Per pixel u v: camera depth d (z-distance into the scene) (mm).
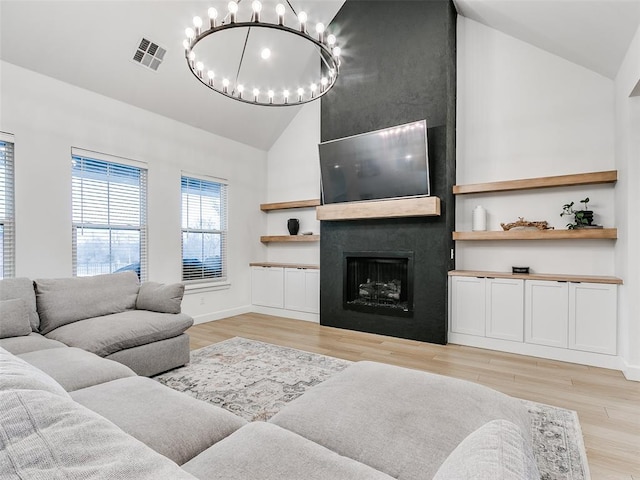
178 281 4586
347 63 4551
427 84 3967
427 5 3980
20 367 957
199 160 4879
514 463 552
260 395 2564
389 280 4363
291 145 5730
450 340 3902
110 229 3936
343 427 1275
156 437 1212
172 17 3590
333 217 4438
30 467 529
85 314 3008
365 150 4176
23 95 3234
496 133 4031
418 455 1114
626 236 2943
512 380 2863
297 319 5109
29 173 3271
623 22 2580
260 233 5875
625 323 2963
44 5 2975
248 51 4340
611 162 3473
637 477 1693
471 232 3848
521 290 3496
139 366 2793
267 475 954
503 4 3381
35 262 3303
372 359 3355
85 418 676
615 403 2455
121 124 3986
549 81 3764
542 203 3773
